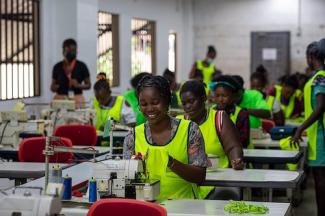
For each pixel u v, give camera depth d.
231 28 16.92
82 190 3.91
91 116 7.43
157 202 3.56
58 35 10.50
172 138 3.70
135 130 3.79
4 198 2.63
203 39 17.17
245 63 16.89
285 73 16.55
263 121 7.68
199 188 4.24
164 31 15.52
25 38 9.80
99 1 12.09
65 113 7.42
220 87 5.56
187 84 4.68
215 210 3.37
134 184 3.51
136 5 13.83
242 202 3.54
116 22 13.14
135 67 14.24
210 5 17.06
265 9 16.66
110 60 13.05
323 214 5.58
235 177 4.29
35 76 10.05
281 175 4.38
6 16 9.31
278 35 16.59
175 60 16.62
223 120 4.67
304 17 16.41
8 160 5.80
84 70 9.30
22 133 6.74
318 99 5.34
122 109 7.15
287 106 9.66
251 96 7.07
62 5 10.46
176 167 3.62
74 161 5.14
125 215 2.98
